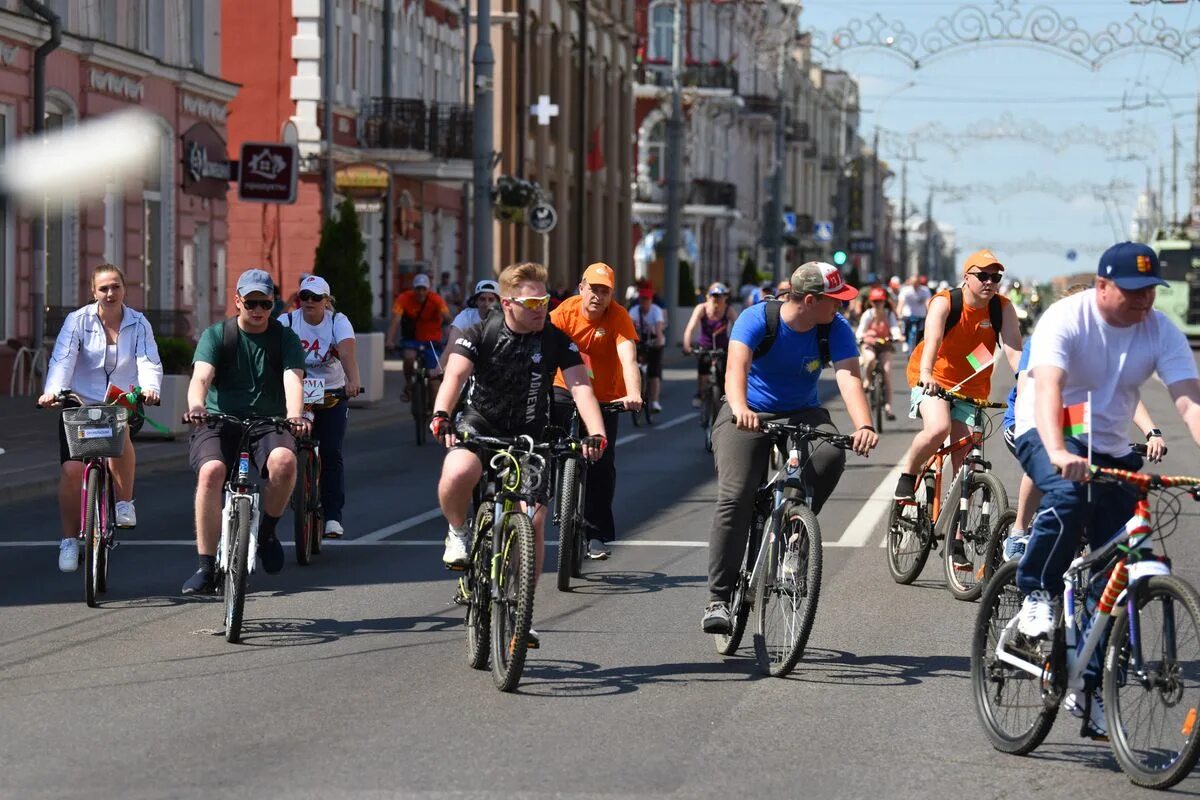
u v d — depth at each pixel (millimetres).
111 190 44125
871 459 29000
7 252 39438
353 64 63531
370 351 40656
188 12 50062
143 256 46375
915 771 9711
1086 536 10242
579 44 85500
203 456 14219
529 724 10727
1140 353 10133
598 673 12305
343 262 44438
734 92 115688
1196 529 19797
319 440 18375
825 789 9320
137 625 14195
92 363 15703
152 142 46750
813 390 12844
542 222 56719
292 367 14555
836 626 14180
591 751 10062
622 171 100562
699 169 115125
